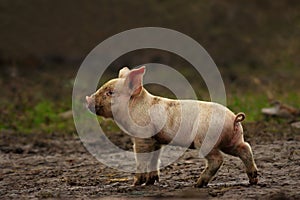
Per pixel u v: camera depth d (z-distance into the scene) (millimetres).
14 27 91312
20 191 32125
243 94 62844
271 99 56688
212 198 27359
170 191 29141
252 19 97062
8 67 83812
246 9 98688
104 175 35656
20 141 48438
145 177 30719
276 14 98938
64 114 57000
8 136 50312
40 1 94438
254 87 68875
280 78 75688
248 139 43219
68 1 95188
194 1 99188
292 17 98375
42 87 70750
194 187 29562
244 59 87750
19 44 89250
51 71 82312
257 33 94562
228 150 29453
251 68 84250
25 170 38438
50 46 89875
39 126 54625
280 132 45500
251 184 29672
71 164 39781
